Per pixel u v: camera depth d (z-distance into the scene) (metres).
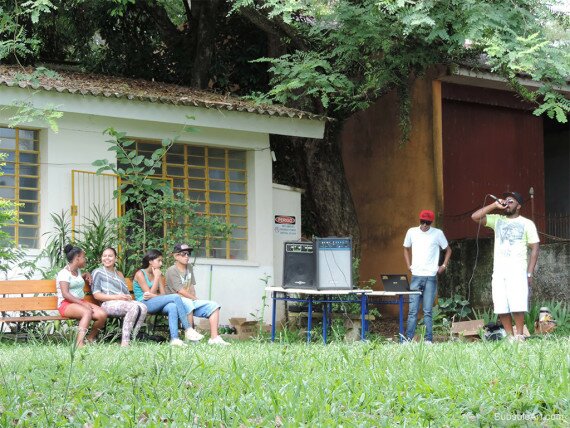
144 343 11.71
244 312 17.06
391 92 20.17
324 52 17.47
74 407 5.80
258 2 17.75
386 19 16.27
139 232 15.12
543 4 15.60
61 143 15.45
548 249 17.36
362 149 20.95
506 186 20.92
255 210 17.47
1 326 12.88
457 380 6.28
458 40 15.16
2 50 15.73
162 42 21.27
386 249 20.36
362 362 7.08
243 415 5.41
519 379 6.24
